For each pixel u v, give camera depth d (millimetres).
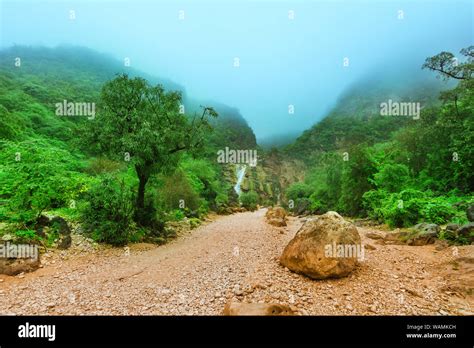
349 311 4633
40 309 4871
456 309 4777
